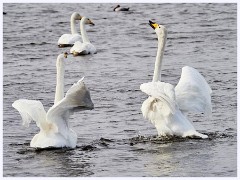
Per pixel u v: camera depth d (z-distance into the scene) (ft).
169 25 144.25
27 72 102.78
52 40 133.69
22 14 160.15
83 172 59.06
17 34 137.28
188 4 171.63
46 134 65.36
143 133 70.90
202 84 70.64
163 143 67.05
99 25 148.77
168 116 67.92
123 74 101.40
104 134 70.74
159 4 174.09
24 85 93.81
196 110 69.92
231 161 61.16
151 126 73.56
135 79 97.66
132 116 77.61
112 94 88.48
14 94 88.63
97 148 65.77
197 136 67.62
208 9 162.50
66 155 63.72
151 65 107.86
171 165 60.44
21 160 62.39
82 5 176.45
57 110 64.13
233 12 157.17
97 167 60.29
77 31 146.20
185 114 70.23
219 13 156.35
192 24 144.15
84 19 133.39
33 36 136.15
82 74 102.68
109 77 99.50
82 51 119.75
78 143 67.51
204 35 131.54
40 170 59.67
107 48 125.18
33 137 67.72
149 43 127.85
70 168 60.13
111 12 165.48
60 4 176.76
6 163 61.62
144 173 58.49
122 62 111.24
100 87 92.84
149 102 68.85
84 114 78.59
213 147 65.21
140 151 64.59
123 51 121.19
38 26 146.82
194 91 69.97
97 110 80.28
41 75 100.53
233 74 98.84
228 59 109.81
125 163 61.31
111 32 140.67
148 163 61.05
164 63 108.06
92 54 120.67
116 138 69.31
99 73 102.78
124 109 80.69
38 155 63.67
